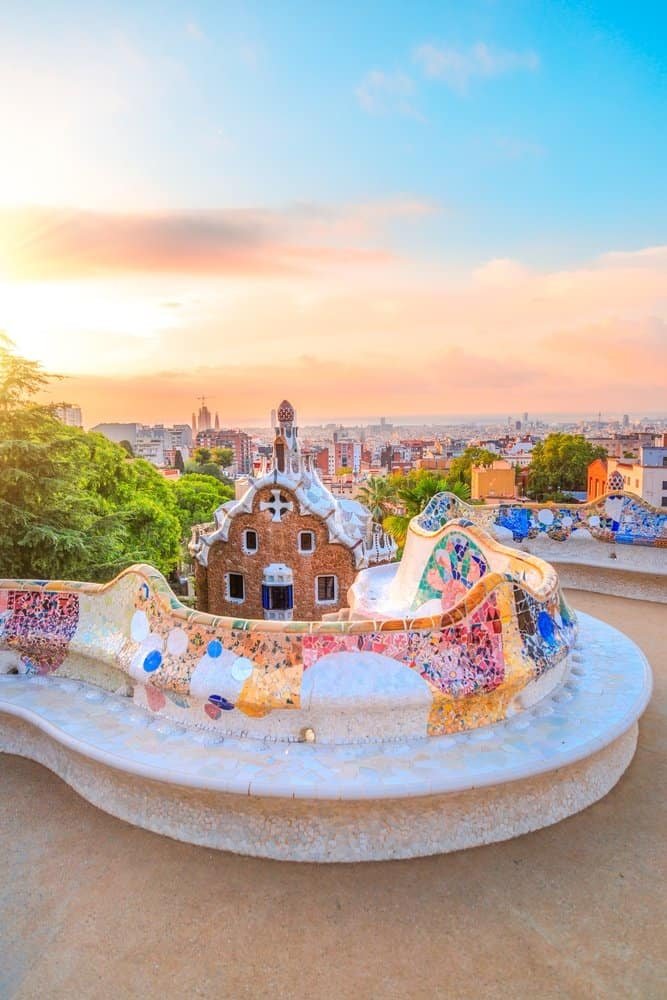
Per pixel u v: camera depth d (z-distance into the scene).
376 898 5.75
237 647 7.01
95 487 28.58
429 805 6.19
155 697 7.57
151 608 7.80
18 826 6.85
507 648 7.20
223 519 26.91
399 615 12.79
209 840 6.43
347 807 6.12
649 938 5.30
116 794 6.95
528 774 6.21
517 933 5.37
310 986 4.93
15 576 13.45
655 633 12.76
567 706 7.61
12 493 13.76
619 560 16.17
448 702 6.79
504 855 6.24
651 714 9.15
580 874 5.99
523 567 9.89
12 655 9.09
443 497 16.12
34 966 5.14
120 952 5.25
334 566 26.17
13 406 14.02
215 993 4.89
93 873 6.12
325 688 6.66
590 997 4.81
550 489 75.75
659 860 6.17
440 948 5.24
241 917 5.57
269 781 6.05
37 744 8.18
